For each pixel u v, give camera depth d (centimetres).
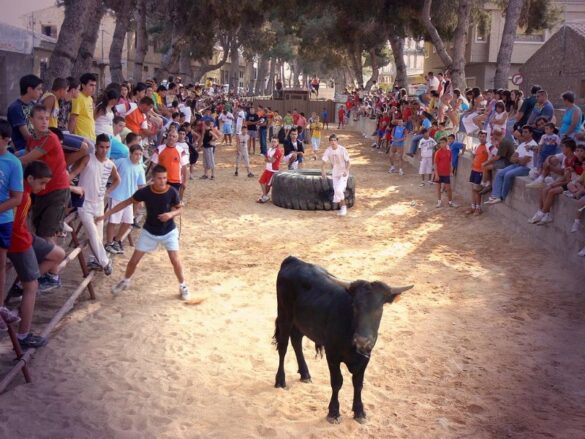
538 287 1049
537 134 1523
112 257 1136
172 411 608
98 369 694
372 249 1277
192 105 2727
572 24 3369
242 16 3822
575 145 1187
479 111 1912
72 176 866
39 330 793
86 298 928
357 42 4775
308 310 581
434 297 986
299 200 1662
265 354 757
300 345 673
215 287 1005
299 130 2086
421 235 1412
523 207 1401
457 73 2822
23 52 1792
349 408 628
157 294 960
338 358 563
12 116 800
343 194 1614
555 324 888
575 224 1126
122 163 1070
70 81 1007
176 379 679
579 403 664
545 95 1584
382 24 3650
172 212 914
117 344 765
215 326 839
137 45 3478
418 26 3469
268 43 5788
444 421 610
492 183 1580
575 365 757
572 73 3291
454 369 734
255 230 1433
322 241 1341
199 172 2316
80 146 866
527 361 764
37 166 657
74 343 764
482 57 4500
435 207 1719
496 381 708
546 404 659
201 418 597
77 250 881
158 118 1526
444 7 3077
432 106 2428
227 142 3434
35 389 641
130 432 566
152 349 755
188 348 762
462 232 1441
